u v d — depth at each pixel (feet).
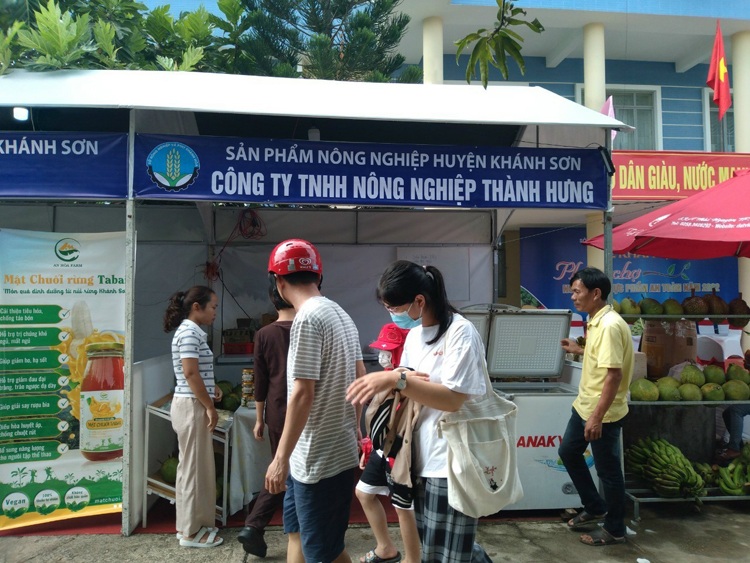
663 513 13.47
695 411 15.15
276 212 20.04
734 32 31.96
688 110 36.52
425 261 20.54
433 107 12.89
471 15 30.45
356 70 25.64
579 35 32.01
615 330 11.16
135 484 12.09
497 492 7.01
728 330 21.26
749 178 15.02
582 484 12.16
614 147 36.11
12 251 11.72
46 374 11.87
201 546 11.27
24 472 11.76
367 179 12.59
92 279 12.04
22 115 11.82
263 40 23.95
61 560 10.69
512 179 12.98
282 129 16.75
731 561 11.00
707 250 17.69
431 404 6.65
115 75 13.03
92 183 11.78
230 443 13.04
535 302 32.55
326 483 7.39
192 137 12.05
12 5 15.35
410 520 8.83
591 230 30.40
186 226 19.51
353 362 7.94
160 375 13.83
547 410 12.96
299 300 7.98
